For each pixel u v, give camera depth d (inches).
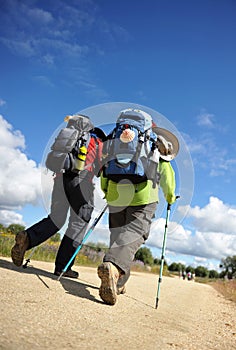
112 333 108.2
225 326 179.0
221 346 127.6
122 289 205.3
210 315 215.2
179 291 373.7
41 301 127.2
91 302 150.9
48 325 99.0
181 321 165.0
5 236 398.0
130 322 132.6
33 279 166.7
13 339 79.3
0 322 90.0
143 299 211.0
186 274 1883.6
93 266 447.8
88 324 112.1
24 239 184.4
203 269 4227.4
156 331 127.5
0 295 122.3
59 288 161.6
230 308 290.4
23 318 99.6
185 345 115.3
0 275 158.7
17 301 118.9
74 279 210.4
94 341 93.9
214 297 398.6
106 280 152.8
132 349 94.6
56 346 81.9
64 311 121.3
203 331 151.9
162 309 189.9
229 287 642.2
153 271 1027.9
